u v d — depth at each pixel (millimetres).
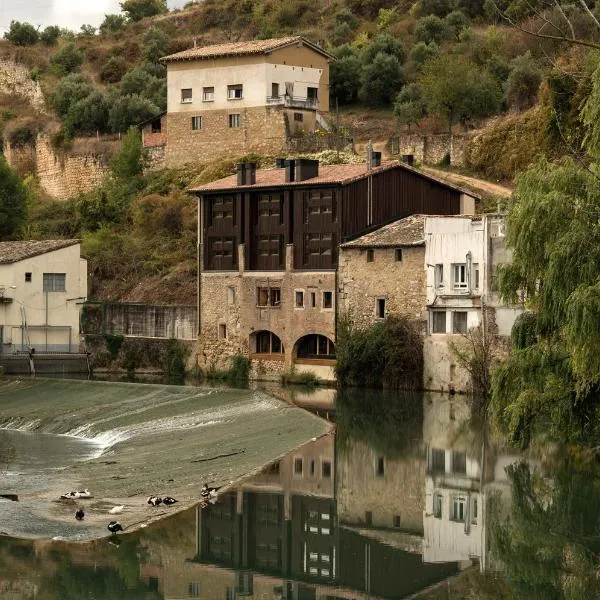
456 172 107188
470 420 69188
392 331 82125
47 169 140250
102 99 140000
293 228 89750
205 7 181125
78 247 101688
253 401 73562
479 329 77625
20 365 96312
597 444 57094
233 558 43250
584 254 44156
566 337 43344
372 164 91188
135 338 98812
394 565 42250
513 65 124312
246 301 92250
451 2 154875
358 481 53906
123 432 70062
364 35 154625
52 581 40281
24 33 180875
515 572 41344
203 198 94938
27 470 58688
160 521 47375
